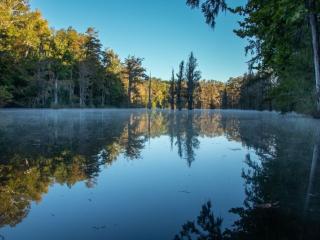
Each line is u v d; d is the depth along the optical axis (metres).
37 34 49.81
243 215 3.55
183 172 5.67
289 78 20.06
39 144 8.81
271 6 7.43
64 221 3.37
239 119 25.00
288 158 6.95
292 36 8.55
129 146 8.79
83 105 64.06
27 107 51.50
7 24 33.94
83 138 10.41
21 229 3.16
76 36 65.12
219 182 4.96
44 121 18.84
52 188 4.58
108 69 75.75
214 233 3.07
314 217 3.47
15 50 37.97
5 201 4.01
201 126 16.77
